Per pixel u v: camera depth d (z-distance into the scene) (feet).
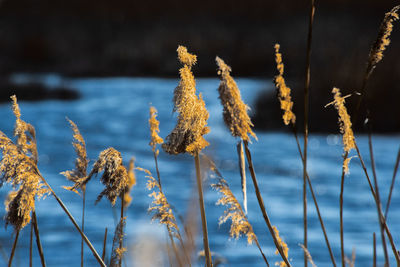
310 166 67.82
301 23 254.27
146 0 320.50
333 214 44.34
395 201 48.70
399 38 144.97
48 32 299.38
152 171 61.00
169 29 284.61
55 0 345.72
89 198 47.32
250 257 29.45
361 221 41.37
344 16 245.45
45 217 40.75
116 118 122.01
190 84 6.66
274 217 43.11
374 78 88.43
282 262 7.34
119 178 7.30
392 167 64.80
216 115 108.58
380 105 86.17
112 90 188.75
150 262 7.82
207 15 307.17
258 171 64.44
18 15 324.19
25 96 158.20
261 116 96.37
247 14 294.25
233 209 7.06
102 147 81.46
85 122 115.34
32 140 7.55
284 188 55.36
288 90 6.82
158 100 156.46
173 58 249.55
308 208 46.96
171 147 6.64
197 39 242.78
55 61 269.03
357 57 97.19
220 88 6.42
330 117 91.66
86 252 29.76
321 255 31.32
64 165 67.46
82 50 280.72
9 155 7.27
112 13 320.50
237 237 7.10
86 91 184.96
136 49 265.95
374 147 76.69
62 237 34.78
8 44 276.62
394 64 91.97
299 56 154.40
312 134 90.74
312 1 6.56
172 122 112.78
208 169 7.14
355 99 85.92
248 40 241.35
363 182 57.77
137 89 192.54
